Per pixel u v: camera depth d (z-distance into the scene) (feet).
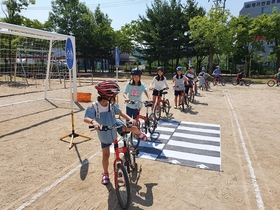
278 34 93.45
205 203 10.32
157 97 23.72
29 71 67.15
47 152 15.47
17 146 16.43
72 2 113.70
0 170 12.88
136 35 111.55
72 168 13.30
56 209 9.72
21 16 76.69
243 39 95.50
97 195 10.75
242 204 10.31
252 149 16.78
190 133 20.13
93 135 19.12
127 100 16.07
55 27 115.03
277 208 10.06
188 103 33.76
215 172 13.19
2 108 28.73
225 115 27.63
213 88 58.49
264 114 28.60
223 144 17.69
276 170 13.60
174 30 97.81
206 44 88.63
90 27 113.29
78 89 49.39
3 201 10.14
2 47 54.03
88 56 118.83
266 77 99.76
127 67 139.95
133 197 10.61
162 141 17.94
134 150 13.00
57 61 66.54
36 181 11.85
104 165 11.42
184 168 13.57
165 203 10.23
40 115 25.58
